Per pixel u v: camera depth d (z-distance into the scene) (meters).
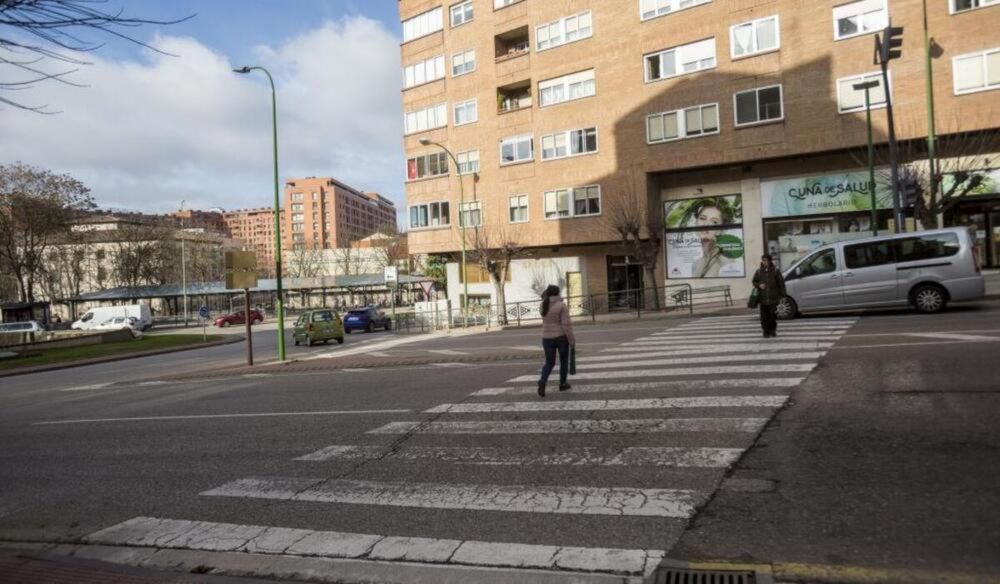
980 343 10.29
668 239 30.20
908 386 7.77
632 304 30.56
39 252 56.12
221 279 86.81
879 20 23.69
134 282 73.31
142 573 4.25
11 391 17.30
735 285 28.33
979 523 4.03
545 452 6.41
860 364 9.42
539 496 5.18
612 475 5.55
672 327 18.66
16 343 34.44
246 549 4.54
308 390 11.92
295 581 4.01
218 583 4.03
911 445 5.60
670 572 3.74
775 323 13.43
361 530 4.75
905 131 23.20
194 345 34.00
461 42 37.34
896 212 18.89
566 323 9.35
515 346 17.66
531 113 34.28
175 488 6.18
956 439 5.65
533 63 34.06
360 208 176.75
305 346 29.61
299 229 157.88
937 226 22.47
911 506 4.36
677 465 5.65
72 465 7.45
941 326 12.74
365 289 91.12
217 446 7.80
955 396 7.09
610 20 30.95
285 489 5.88
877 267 15.93
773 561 3.77
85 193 55.81
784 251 26.94
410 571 4.00
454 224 37.91
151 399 12.66
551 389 9.73
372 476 6.08
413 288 87.81
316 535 4.71
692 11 28.16
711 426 6.79
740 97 26.88
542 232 33.97
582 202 32.41
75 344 34.50
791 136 25.61
